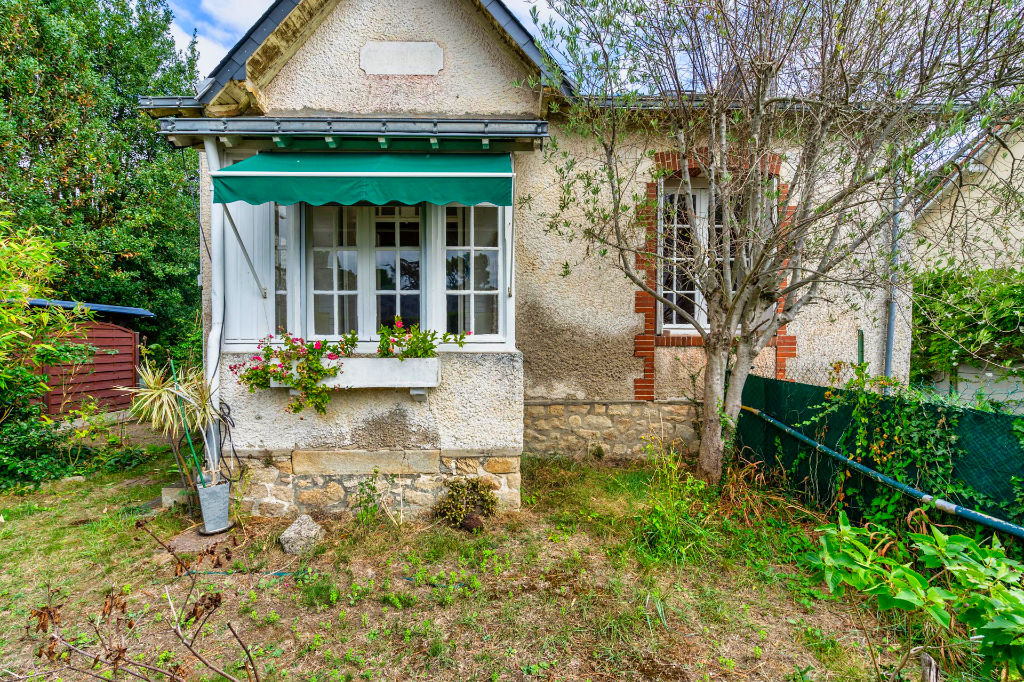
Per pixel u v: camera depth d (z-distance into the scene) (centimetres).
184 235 1600
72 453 785
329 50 627
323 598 413
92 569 461
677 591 422
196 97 589
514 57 631
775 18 524
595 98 566
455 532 534
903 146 489
